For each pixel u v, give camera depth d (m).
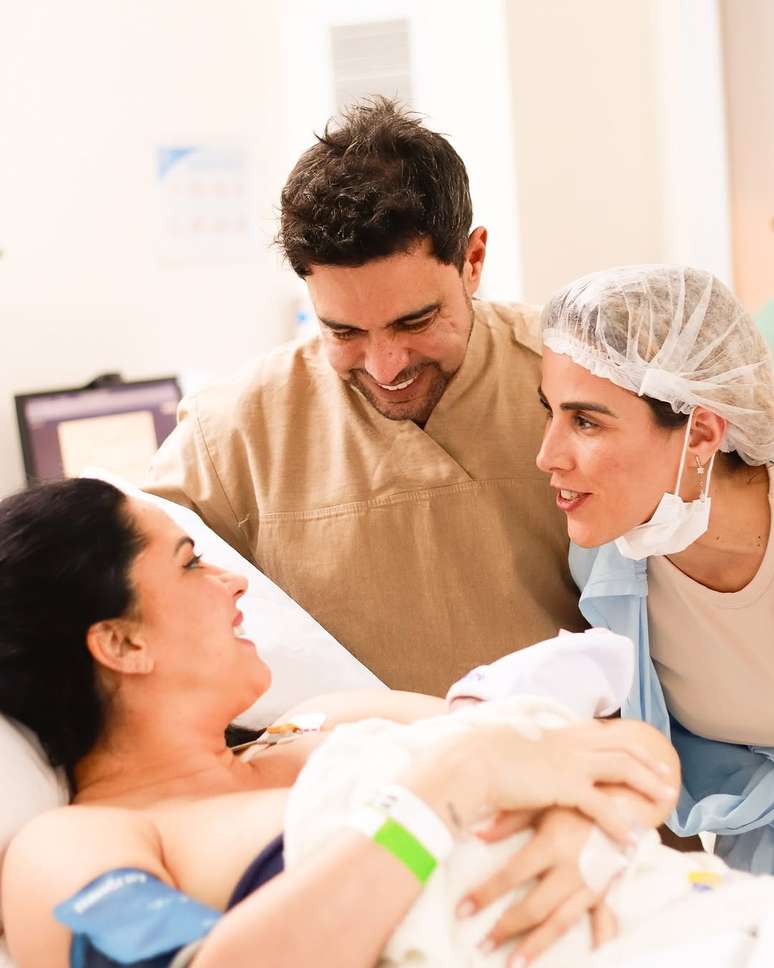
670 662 1.61
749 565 1.51
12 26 3.44
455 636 1.73
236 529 1.81
